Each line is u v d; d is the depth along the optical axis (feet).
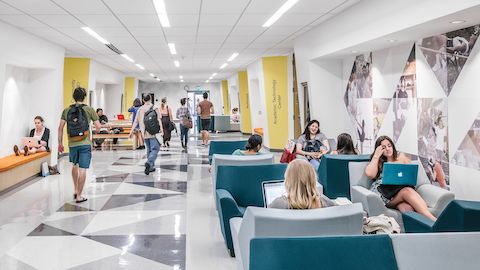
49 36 29.12
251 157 17.37
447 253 6.18
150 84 101.86
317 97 31.27
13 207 20.01
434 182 19.61
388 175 15.06
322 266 5.93
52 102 31.76
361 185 16.37
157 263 12.84
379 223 10.02
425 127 20.24
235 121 79.00
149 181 26.91
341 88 31.42
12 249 14.10
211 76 77.82
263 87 45.09
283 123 44.73
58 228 16.56
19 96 29.91
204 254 13.62
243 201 15.06
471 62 16.76
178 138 62.85
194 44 34.83
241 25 26.53
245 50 39.50
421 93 20.53
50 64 31.32
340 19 24.11
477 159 16.47
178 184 25.90
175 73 69.46
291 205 9.39
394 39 20.47
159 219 17.88
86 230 16.28
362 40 21.45
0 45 23.56
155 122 29.73
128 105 77.05
